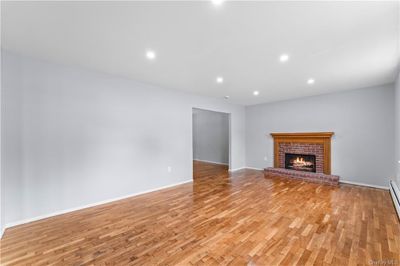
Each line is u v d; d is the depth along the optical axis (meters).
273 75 3.54
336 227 2.45
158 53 2.62
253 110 6.81
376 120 4.29
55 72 2.97
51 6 1.65
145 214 2.92
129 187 3.82
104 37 2.20
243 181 5.00
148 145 4.16
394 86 4.01
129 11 1.73
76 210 3.10
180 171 4.80
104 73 3.48
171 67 3.16
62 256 1.90
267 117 6.41
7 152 2.55
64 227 2.51
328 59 2.81
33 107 2.77
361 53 2.60
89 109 3.31
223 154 8.15
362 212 2.93
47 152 2.88
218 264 1.76
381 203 3.32
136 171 3.94
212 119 8.52
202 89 4.66
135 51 2.56
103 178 3.46
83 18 1.84
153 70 3.31
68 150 3.07
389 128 4.12
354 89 4.58
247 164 7.00
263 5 1.65
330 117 4.98
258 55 2.68
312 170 5.34
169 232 2.36
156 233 2.34
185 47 2.44
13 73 2.62
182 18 1.84
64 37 2.20
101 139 3.45
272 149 6.30
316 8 1.68
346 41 2.27
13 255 1.92
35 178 2.76
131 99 3.88
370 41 2.27
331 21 1.88
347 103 4.71
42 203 2.81
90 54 2.66
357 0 1.58
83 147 3.23
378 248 1.99
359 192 3.97
